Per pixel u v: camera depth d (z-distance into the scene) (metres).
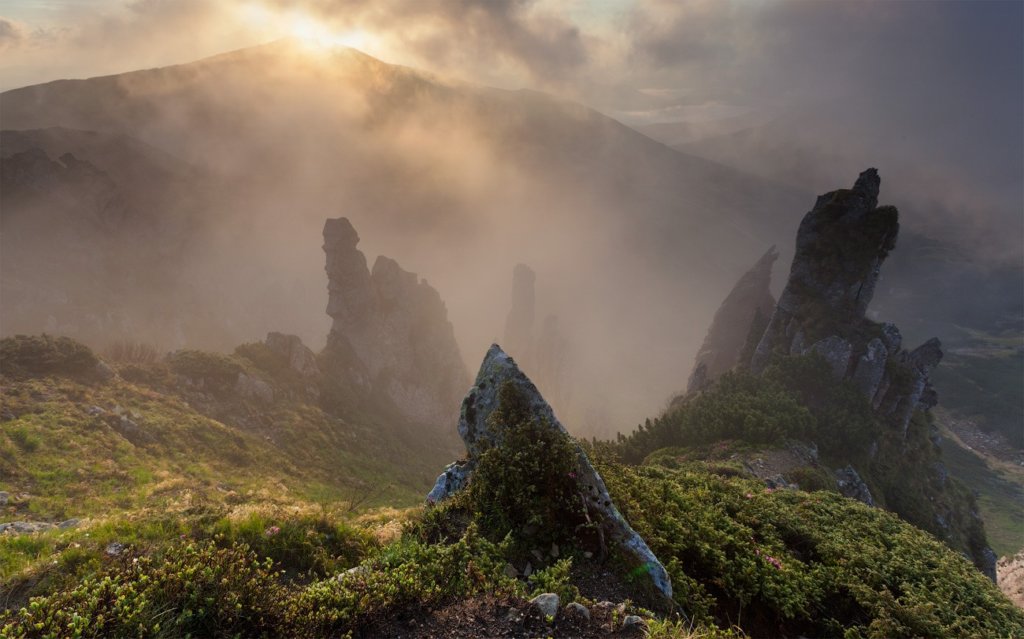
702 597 9.68
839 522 18.94
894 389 65.50
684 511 13.45
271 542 9.05
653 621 6.98
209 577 6.18
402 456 84.25
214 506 10.34
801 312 70.56
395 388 114.81
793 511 18.94
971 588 14.16
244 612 6.01
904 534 18.09
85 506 29.16
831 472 44.12
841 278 70.31
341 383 98.62
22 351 49.84
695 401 58.16
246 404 68.44
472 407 12.79
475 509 9.75
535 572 8.52
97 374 54.56
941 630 11.25
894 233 69.94
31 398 44.59
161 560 6.80
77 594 5.69
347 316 110.69
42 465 33.56
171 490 33.59
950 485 73.06
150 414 51.38
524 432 10.53
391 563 7.80
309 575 8.70
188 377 66.69
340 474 63.50
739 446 43.75
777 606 10.68
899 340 72.81
